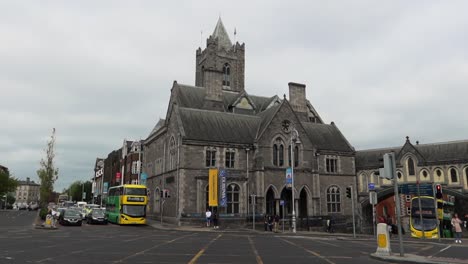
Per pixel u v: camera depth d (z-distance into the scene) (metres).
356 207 57.34
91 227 42.78
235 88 74.19
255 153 49.00
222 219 44.59
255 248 21.28
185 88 59.59
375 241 29.14
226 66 74.75
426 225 38.16
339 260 16.33
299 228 48.84
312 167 52.38
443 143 59.31
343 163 57.84
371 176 63.09
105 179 125.62
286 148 51.03
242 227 45.34
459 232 28.58
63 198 140.62
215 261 15.36
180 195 44.94
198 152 46.75
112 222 51.22
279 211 49.78
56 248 19.94
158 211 54.66
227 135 49.41
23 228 37.53
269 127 50.50
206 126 49.06
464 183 55.25
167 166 51.84
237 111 60.00
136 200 47.09
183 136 45.97
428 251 21.19
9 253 17.52
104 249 19.64
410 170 59.75
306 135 53.12
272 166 49.44
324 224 50.91
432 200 38.53
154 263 14.55
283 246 22.88
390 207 60.66
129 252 18.31
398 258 16.14
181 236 30.52
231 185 47.34
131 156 90.81
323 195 54.69
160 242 24.38
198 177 45.81
